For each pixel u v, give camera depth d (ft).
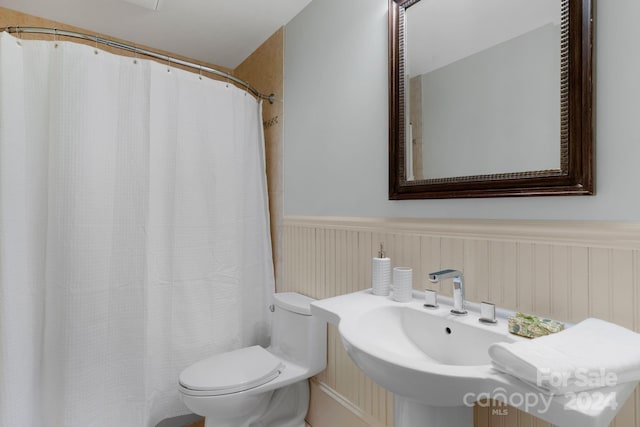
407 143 4.16
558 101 2.91
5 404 3.96
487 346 2.84
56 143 4.28
